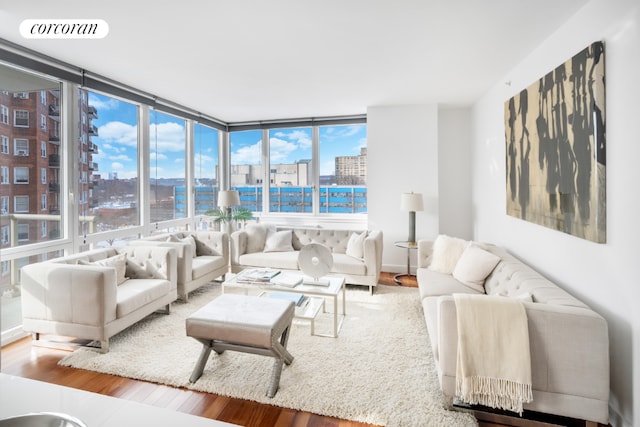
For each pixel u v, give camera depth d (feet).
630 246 5.72
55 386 2.52
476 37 8.80
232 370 7.69
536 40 8.95
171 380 7.23
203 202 18.94
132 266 11.07
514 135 10.57
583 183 6.81
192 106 16.44
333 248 15.60
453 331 6.11
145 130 14.38
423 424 5.99
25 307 8.76
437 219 16.12
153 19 7.89
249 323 6.83
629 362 5.76
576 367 5.58
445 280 10.39
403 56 10.14
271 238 15.81
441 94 14.39
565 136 7.47
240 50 9.70
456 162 17.19
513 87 11.15
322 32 8.59
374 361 8.09
